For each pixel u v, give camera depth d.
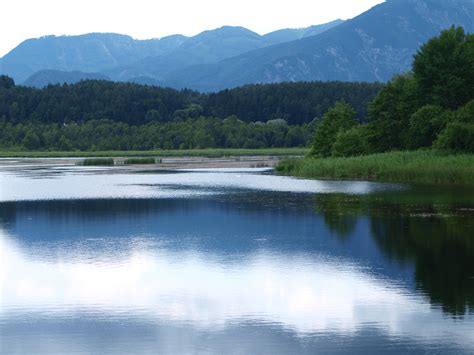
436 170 78.25
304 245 38.53
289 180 88.75
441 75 105.38
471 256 34.56
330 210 53.78
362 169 88.81
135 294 28.45
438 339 22.56
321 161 100.00
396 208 53.88
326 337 22.92
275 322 24.53
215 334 23.33
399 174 82.31
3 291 29.17
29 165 146.88
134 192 72.88
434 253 35.47
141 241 40.88
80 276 31.80
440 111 100.12
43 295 28.48
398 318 24.72
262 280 30.44
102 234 43.75
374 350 21.69
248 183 84.81
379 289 28.52
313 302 26.88
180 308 26.38
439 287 28.67
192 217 51.41
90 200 64.56
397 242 38.69
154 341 22.72
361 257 34.91
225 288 29.16
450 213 50.12
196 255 36.22
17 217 52.50
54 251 37.94
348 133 107.75
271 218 49.94
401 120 106.81
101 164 149.38
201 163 149.25
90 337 23.17
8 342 22.77
